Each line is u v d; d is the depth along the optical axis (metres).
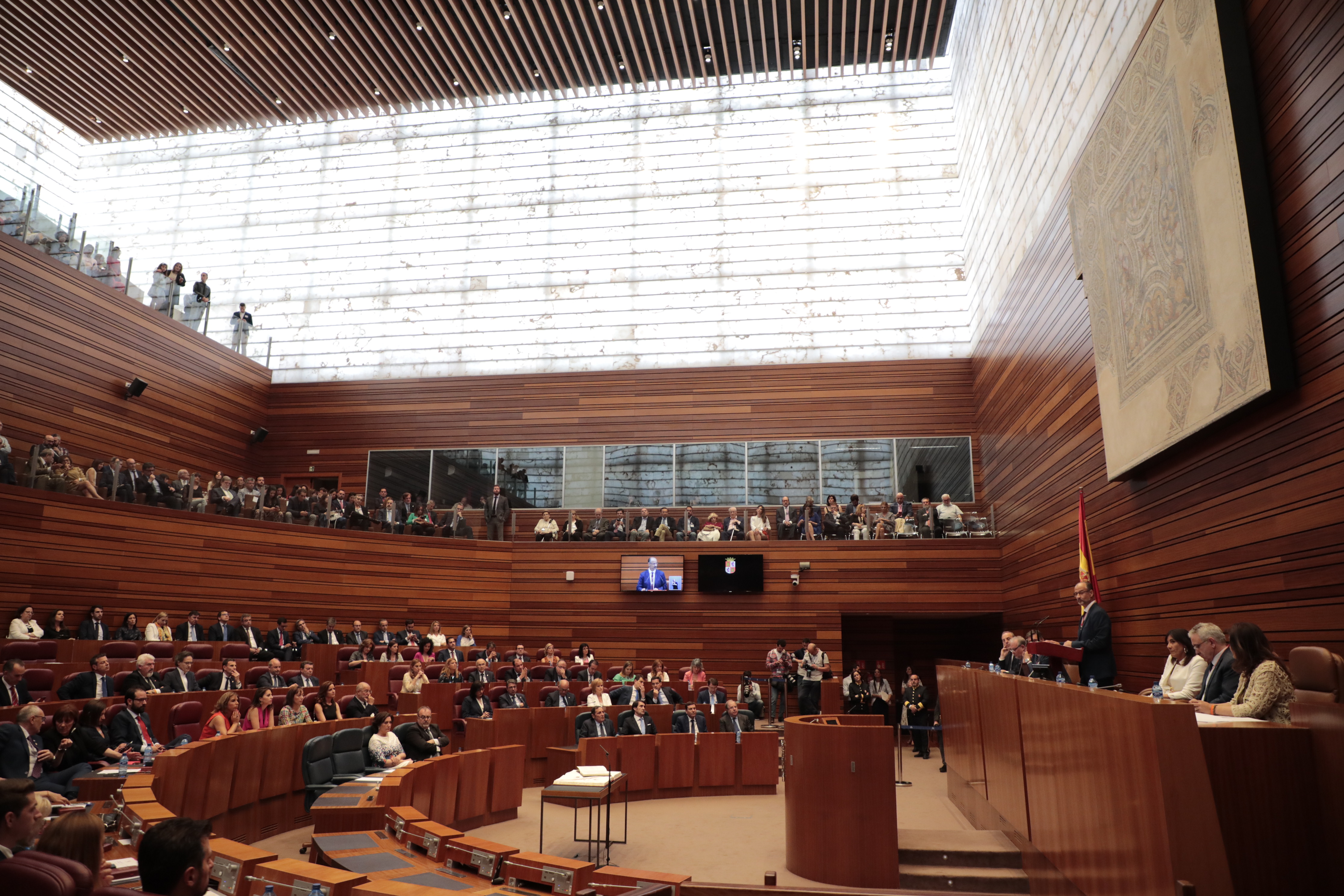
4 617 11.32
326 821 5.55
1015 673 8.48
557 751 10.03
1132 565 9.09
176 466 16.95
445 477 19.00
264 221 20.88
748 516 17.20
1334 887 3.38
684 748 10.29
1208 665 5.50
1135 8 8.45
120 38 17.31
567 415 18.98
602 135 20.50
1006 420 14.92
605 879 3.94
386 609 16.17
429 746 8.59
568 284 19.84
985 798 7.60
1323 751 3.43
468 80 19.69
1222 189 6.50
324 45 18.05
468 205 20.53
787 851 7.12
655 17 17.92
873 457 17.94
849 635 18.61
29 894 2.11
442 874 4.11
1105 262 9.07
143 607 13.05
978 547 16.17
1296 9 5.80
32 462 11.98
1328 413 5.61
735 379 18.67
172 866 2.67
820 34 18.97
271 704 8.84
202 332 18.05
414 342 19.95
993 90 15.11
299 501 15.59
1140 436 8.30
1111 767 4.23
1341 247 5.42
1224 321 6.57
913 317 18.58
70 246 14.90
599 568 17.09
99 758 7.00
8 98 19.36
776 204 19.61
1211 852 3.43
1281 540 6.19
